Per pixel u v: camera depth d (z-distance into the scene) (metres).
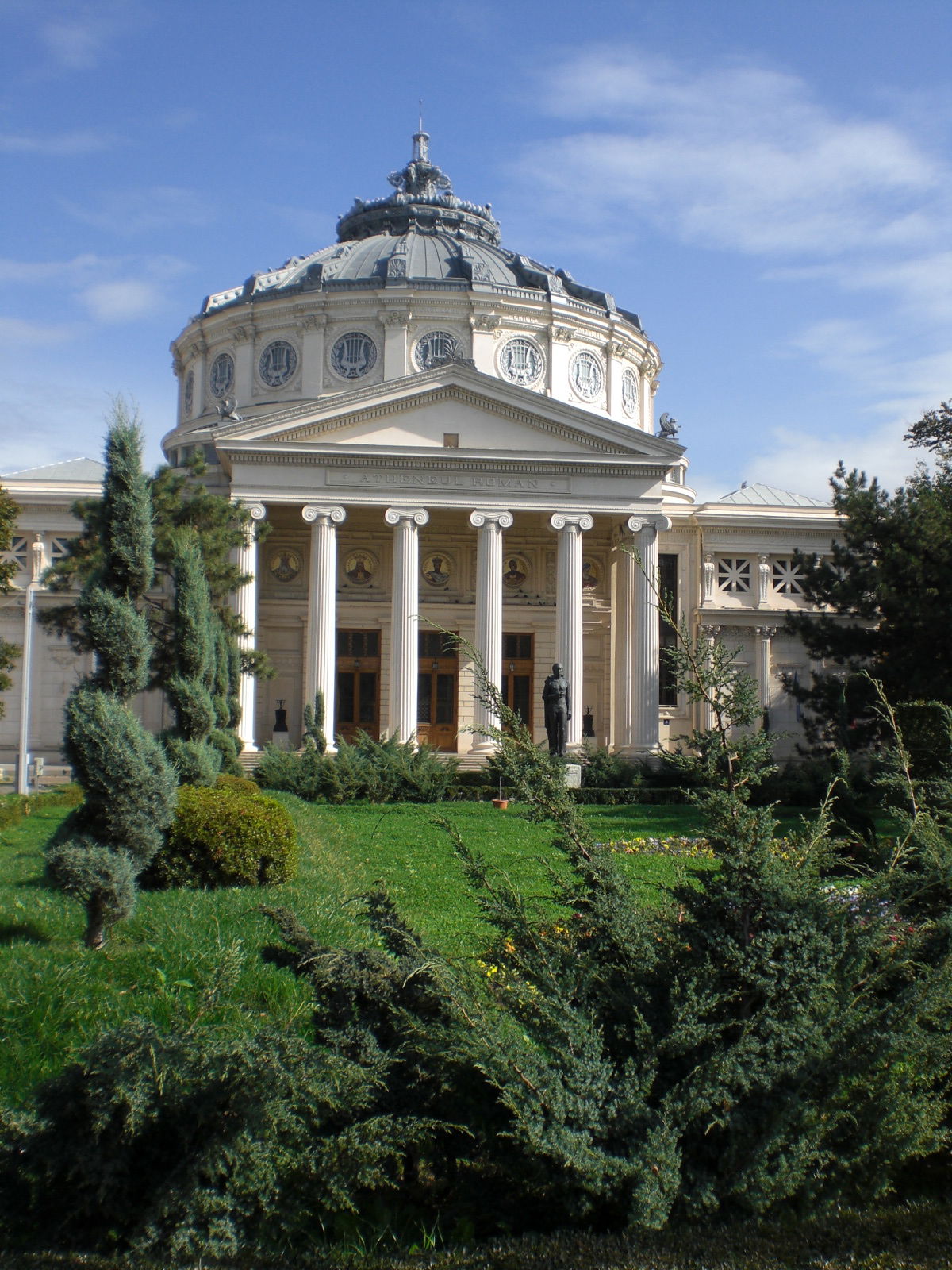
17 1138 7.14
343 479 50.56
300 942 9.11
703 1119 6.89
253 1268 6.49
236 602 49.25
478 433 51.50
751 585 61.09
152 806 13.85
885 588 38.19
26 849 24.53
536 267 68.62
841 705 37.06
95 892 13.12
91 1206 7.08
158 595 49.09
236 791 21.62
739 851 7.47
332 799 39.69
